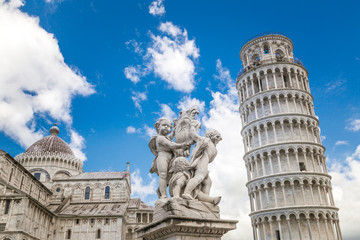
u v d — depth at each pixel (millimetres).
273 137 59688
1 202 54906
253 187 58562
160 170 7359
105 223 72062
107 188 87312
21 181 69625
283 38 69625
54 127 98188
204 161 7137
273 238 52531
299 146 57250
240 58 75062
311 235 49969
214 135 7711
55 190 85250
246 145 64625
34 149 90750
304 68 67812
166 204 6371
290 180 54438
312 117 61875
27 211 55500
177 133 7840
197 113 7938
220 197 6844
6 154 62844
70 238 70000
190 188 6703
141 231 6746
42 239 62875
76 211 76750
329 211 52844
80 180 87062
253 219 57156
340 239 52406
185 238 5926
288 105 62031
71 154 94375
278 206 54312
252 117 64500
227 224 6414
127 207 83562
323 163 59250
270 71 65750
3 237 51469
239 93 70562
